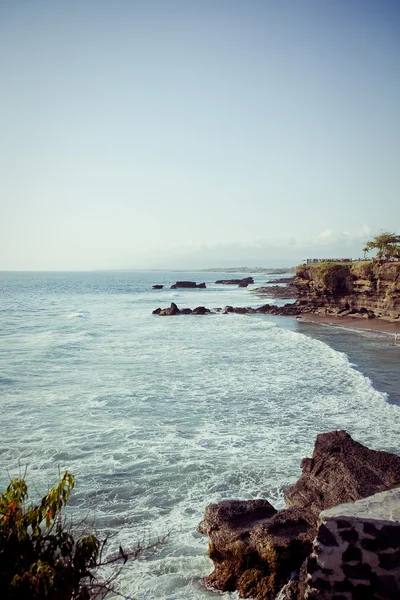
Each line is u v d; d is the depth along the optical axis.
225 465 13.54
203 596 8.09
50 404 19.89
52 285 183.75
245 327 49.34
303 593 6.40
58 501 5.57
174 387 22.73
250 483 12.42
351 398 20.39
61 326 50.62
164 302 92.00
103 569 8.80
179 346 35.91
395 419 17.39
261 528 8.41
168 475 12.95
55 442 15.48
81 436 16.03
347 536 5.68
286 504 10.25
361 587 5.61
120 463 13.77
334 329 47.56
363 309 59.34
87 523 10.48
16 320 57.41
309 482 10.22
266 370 26.45
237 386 22.80
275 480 12.55
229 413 18.52
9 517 5.24
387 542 5.57
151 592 8.19
